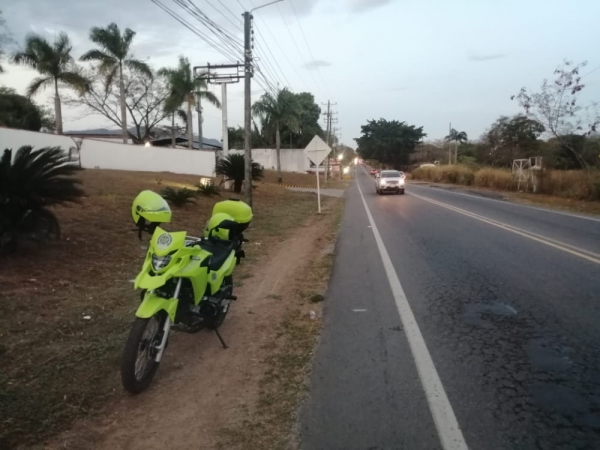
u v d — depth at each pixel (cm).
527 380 430
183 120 4756
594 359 471
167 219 455
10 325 539
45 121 4766
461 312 623
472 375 442
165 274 413
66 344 506
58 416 373
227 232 594
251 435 353
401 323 587
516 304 650
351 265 931
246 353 504
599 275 791
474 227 1420
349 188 4469
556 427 355
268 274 862
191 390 424
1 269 709
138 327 410
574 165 3453
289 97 4694
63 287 689
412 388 420
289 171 6594
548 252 998
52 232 823
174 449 338
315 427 362
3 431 346
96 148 3098
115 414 383
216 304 512
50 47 3612
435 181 5500
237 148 6775
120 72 3972
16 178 740
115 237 1010
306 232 1421
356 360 482
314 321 602
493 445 335
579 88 2853
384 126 10319
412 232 1352
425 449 332
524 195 2809
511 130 5406
